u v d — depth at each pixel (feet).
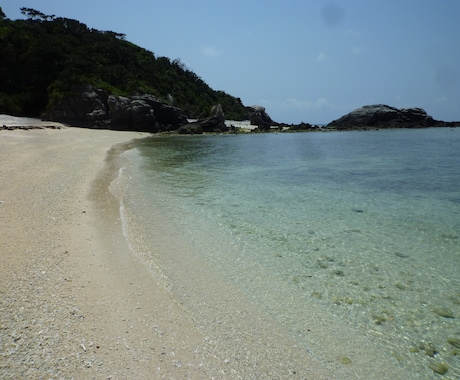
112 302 19.07
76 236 27.78
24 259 22.77
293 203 40.34
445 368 15.20
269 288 21.63
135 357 14.90
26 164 56.08
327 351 16.19
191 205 38.99
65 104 156.04
